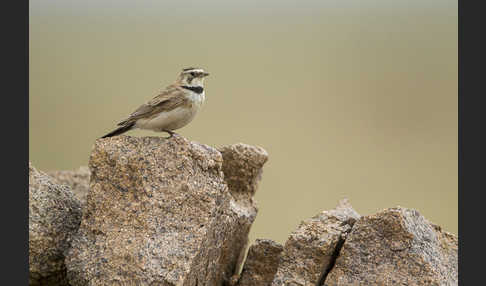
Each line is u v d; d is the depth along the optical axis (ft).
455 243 27.84
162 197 25.26
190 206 25.22
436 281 24.08
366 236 25.22
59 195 27.04
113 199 25.52
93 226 25.32
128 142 26.17
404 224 24.84
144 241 24.40
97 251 24.72
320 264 25.40
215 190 25.64
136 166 25.58
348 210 29.19
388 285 24.27
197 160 26.00
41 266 25.30
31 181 26.55
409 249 24.68
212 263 26.66
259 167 31.68
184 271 23.70
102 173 25.81
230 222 27.78
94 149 26.00
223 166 31.55
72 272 24.61
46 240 25.36
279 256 28.25
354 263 25.02
